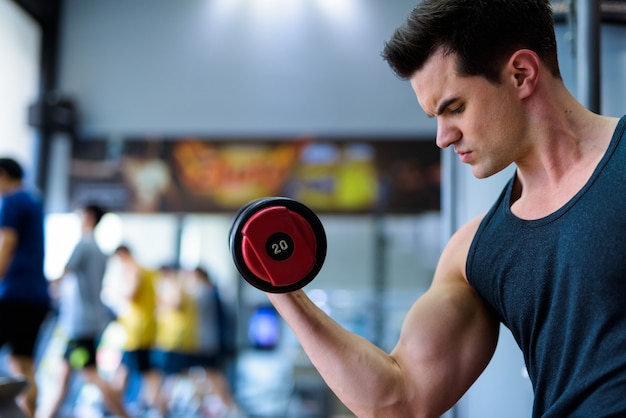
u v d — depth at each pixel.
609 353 0.75
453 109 0.84
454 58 0.82
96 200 6.05
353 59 6.12
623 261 0.74
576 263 0.77
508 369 1.69
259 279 0.85
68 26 6.24
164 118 6.15
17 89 5.75
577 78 1.54
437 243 5.99
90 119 6.15
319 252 0.87
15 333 3.30
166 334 5.05
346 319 5.98
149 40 6.23
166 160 6.10
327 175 6.02
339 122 6.06
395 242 6.07
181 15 6.25
